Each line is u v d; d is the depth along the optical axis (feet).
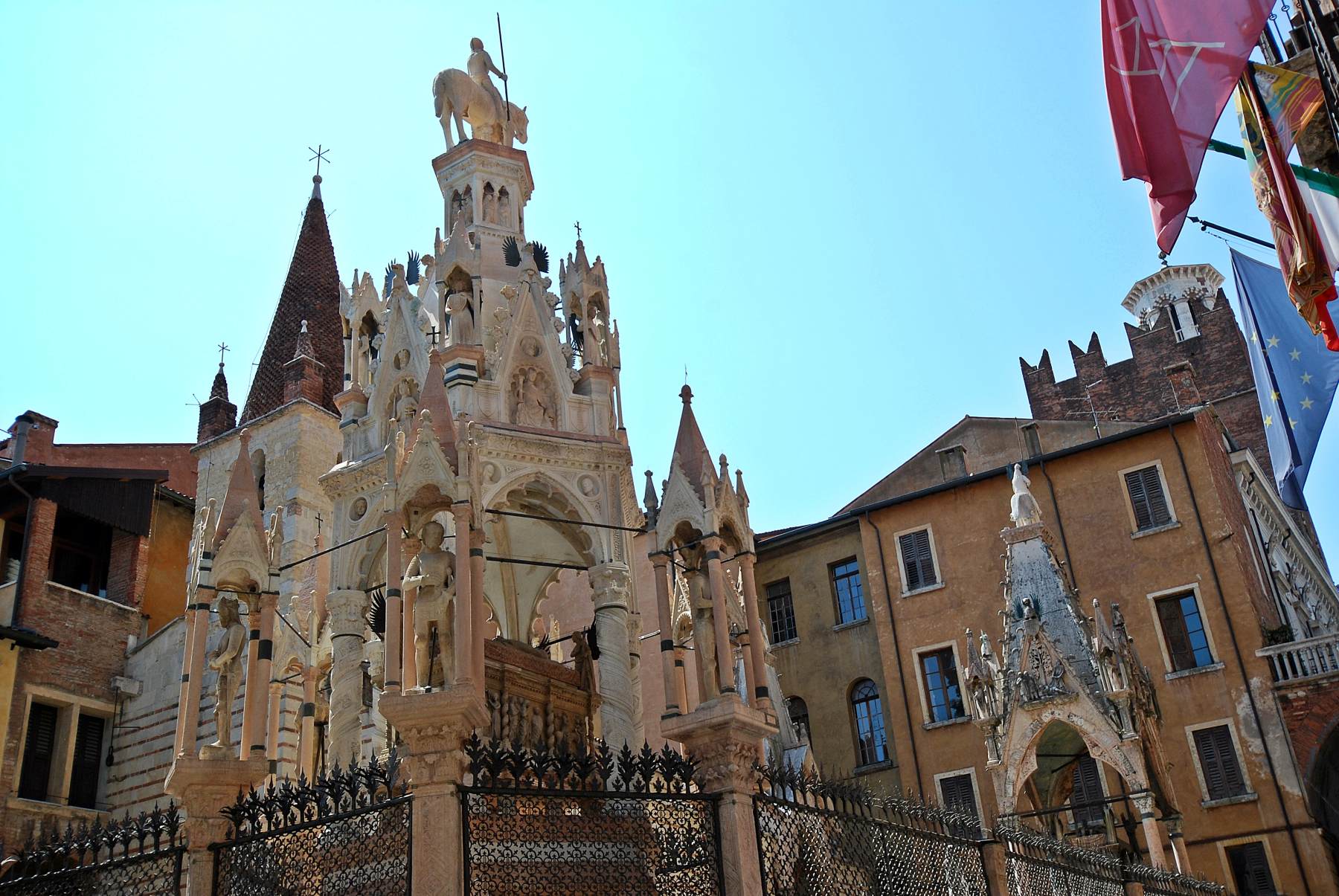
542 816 43.21
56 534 143.33
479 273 72.18
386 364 70.49
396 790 44.32
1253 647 127.75
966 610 145.07
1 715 121.49
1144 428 140.77
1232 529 134.72
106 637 139.44
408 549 49.55
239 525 55.01
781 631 159.53
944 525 150.51
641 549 114.01
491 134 81.66
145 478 148.15
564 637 76.89
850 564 157.89
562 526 70.13
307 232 193.36
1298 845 118.32
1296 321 65.05
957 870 53.93
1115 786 117.60
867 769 145.38
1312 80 53.52
